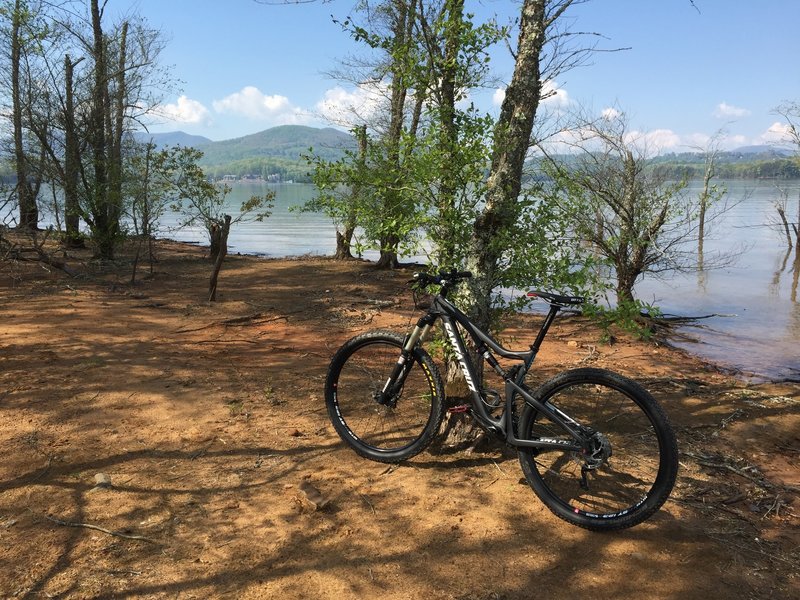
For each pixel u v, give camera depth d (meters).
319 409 4.57
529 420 3.20
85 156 14.75
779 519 3.16
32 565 2.57
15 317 7.93
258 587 2.48
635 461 3.60
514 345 7.32
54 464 3.54
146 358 5.96
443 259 4.09
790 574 2.65
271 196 16.12
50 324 7.50
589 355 6.97
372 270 14.76
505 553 2.76
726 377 6.20
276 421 4.32
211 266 15.43
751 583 2.58
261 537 2.84
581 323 8.88
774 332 8.83
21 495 3.16
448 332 3.54
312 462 3.67
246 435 4.05
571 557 2.75
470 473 3.55
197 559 2.65
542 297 3.24
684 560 2.74
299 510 3.09
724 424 4.62
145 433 4.04
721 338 8.40
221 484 3.36
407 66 4.06
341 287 11.95
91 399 4.67
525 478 3.31
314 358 6.25
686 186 9.59
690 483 3.53
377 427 4.18
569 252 3.97
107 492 3.21
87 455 3.67
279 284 12.34
